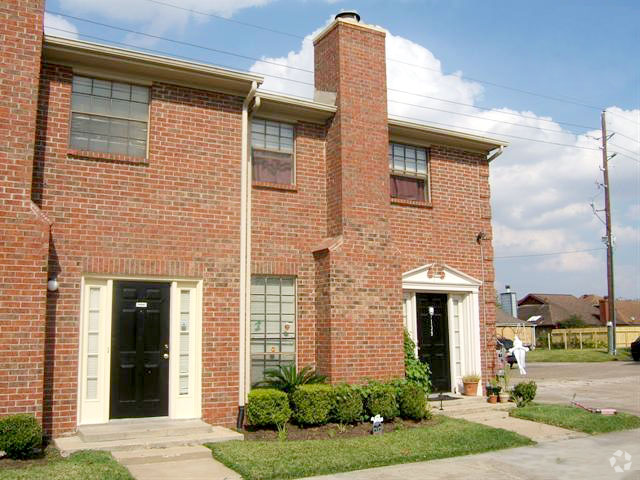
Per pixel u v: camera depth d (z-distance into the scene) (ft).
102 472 25.02
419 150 48.08
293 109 41.24
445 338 47.01
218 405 35.65
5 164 30.14
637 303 201.77
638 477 26.71
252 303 39.22
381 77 44.01
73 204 33.42
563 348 136.77
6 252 29.60
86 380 33.04
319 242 41.57
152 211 35.32
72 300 32.71
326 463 27.86
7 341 29.17
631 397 51.47
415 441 32.58
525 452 31.71
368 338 40.04
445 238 47.47
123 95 36.19
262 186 40.09
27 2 31.73
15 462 26.99
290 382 37.06
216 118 38.01
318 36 45.14
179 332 35.53
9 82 30.76
